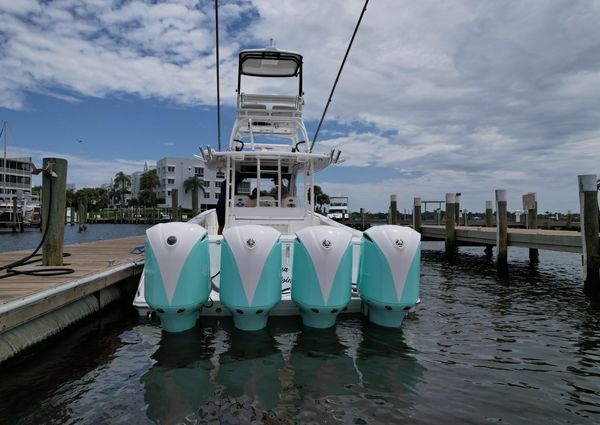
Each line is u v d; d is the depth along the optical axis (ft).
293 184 24.08
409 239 13.29
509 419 9.28
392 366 12.03
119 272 19.07
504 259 37.70
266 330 14.07
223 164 21.72
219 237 16.05
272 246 12.73
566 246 31.09
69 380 11.09
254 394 10.19
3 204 163.53
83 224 144.25
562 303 23.40
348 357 12.51
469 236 47.11
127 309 19.44
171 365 11.85
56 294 13.78
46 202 18.61
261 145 23.07
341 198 129.70
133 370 11.63
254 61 24.08
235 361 12.07
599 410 9.80
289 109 22.56
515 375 11.87
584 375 11.99
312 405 9.69
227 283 12.77
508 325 17.97
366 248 13.88
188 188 223.10
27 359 12.56
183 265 12.39
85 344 13.93
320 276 12.76
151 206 245.65
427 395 10.32
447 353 13.53
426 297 24.85
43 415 9.25
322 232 13.08
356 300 15.33
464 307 21.79
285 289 14.97
